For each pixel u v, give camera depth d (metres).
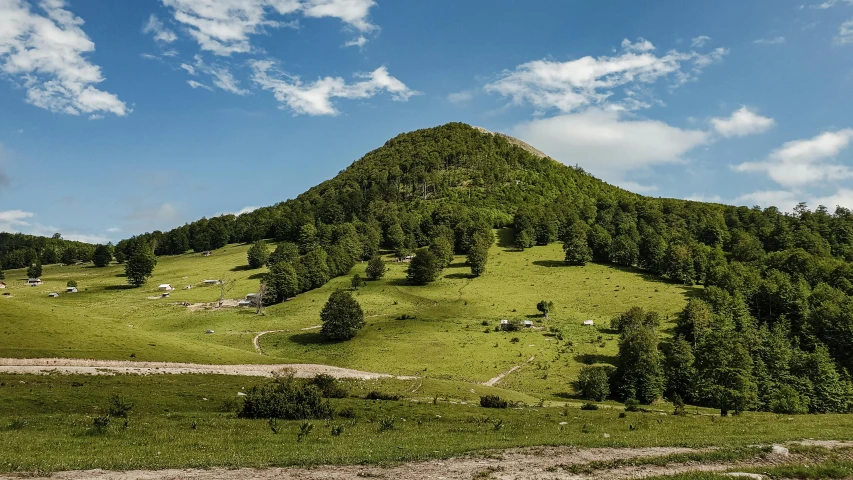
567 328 152.25
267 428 40.31
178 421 42.84
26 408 48.69
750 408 95.38
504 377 113.62
